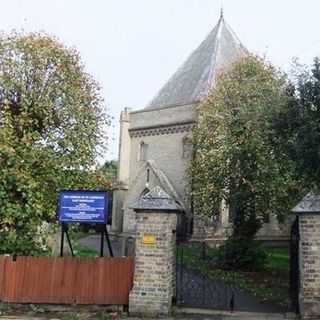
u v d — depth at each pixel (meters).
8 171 17.00
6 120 17.88
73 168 18.84
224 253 22.33
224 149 24.67
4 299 13.38
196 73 40.66
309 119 13.59
